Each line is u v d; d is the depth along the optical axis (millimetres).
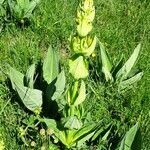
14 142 979
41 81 1110
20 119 1031
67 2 1410
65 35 1313
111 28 1351
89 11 786
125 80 1160
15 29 1299
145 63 1243
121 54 1230
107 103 1107
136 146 956
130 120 1063
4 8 1340
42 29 1312
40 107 1043
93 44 819
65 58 1278
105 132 1006
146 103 1108
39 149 974
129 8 1448
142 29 1377
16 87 1019
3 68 1175
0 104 1062
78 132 971
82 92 898
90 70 1203
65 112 958
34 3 1324
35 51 1228
